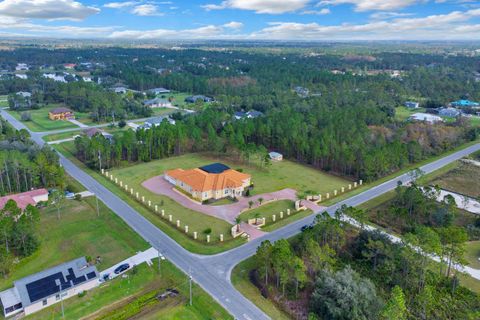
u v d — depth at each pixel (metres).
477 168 112.62
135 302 51.81
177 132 120.44
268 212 81.44
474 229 74.00
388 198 89.62
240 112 179.25
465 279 58.53
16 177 89.25
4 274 57.56
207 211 81.19
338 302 47.69
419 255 55.47
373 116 149.38
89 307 51.00
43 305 50.81
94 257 62.78
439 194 85.62
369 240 60.94
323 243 64.94
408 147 116.62
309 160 115.81
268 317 49.78
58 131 146.88
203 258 63.38
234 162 114.62
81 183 95.38
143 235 70.38
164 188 93.12
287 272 53.69
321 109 157.00
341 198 89.56
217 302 52.41
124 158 114.31
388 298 53.81
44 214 77.81
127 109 180.00
